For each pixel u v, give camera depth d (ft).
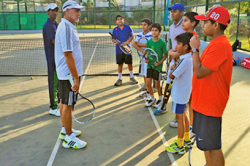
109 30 85.20
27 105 16.70
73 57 10.74
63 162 10.16
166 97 11.41
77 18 10.85
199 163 10.06
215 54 7.30
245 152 10.71
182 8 13.52
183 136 10.66
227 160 10.16
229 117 14.33
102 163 10.07
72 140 11.30
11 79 23.47
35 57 35.99
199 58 7.86
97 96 18.38
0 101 17.40
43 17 86.02
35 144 11.66
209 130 7.87
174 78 10.96
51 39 13.92
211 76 7.59
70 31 10.38
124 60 21.11
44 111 15.71
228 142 11.56
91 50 43.91
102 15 87.35
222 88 7.61
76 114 15.11
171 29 14.16
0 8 83.87
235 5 34.14
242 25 32.50
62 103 11.07
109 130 13.00
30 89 20.25
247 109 15.39
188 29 11.83
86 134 12.59
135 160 10.25
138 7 85.81
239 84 20.94
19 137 12.32
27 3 84.58
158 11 68.18
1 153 10.85
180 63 10.12
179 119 10.56
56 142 11.85
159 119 14.38
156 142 11.73
